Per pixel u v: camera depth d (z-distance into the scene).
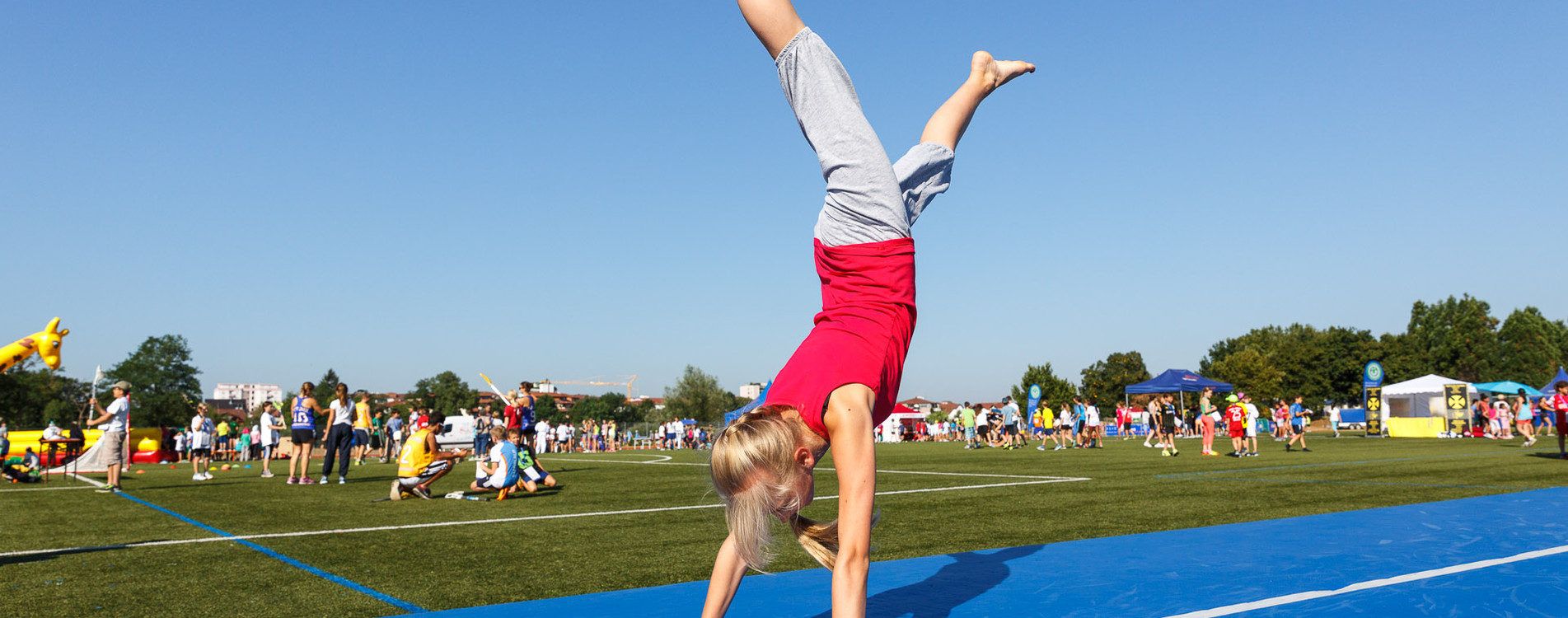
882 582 3.78
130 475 16.31
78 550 5.71
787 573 4.11
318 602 4.06
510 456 9.78
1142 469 13.53
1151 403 26.33
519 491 10.77
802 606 3.32
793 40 2.51
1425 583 3.39
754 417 2.22
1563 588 3.27
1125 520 6.71
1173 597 3.29
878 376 2.26
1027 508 7.65
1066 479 11.37
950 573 3.95
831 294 2.47
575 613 3.26
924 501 8.43
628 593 3.63
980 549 5.36
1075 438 27.97
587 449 36.59
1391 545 4.40
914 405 108.75
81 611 3.90
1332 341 73.81
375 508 8.66
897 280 2.40
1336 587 3.38
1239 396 20.45
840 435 2.18
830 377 2.23
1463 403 29.27
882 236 2.41
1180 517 6.81
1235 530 5.16
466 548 5.73
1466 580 3.44
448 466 9.76
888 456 20.89
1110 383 77.75
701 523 7.05
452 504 9.08
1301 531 5.04
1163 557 4.21
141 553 5.59
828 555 2.38
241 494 10.66
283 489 11.52
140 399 75.25
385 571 4.86
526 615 3.26
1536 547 4.27
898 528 6.40
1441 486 9.20
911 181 2.64
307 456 12.73
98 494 11.06
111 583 4.55
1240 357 74.06
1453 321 82.69
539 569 4.91
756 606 3.35
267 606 3.98
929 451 25.09
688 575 4.69
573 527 6.88
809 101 2.50
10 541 6.29
